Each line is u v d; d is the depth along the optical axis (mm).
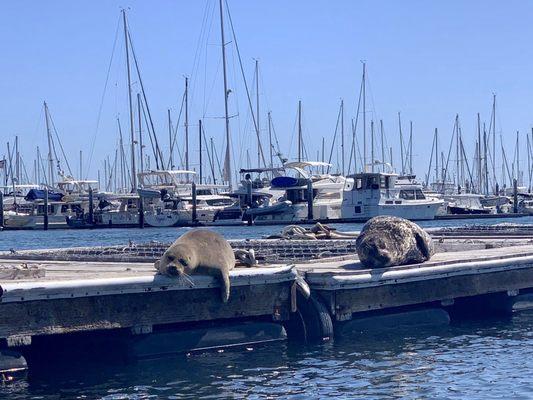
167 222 69688
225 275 15047
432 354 15391
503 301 19969
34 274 15273
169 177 76062
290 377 13641
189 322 15547
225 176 77125
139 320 14461
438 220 70500
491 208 80062
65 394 12734
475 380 13336
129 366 14375
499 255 20047
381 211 65125
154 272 16781
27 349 15008
